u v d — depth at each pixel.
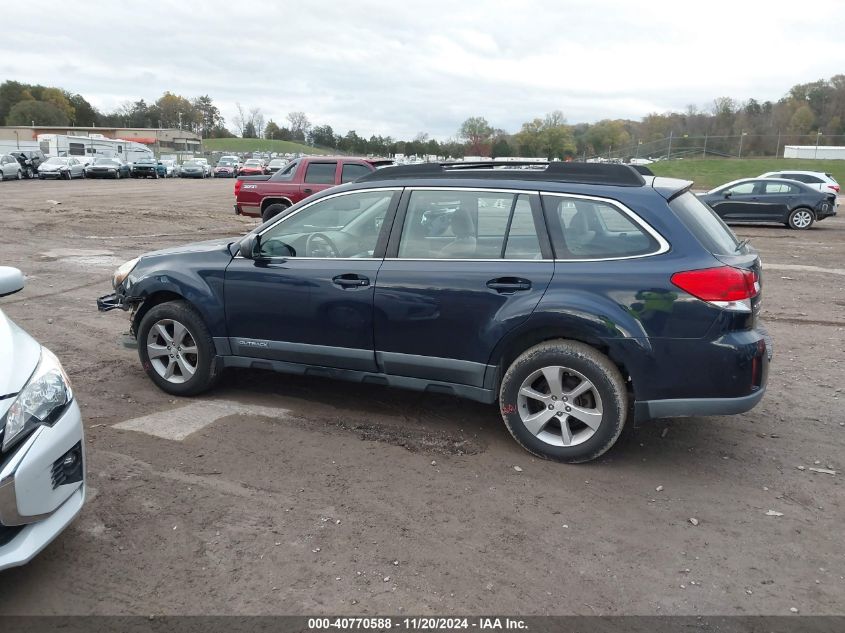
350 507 3.79
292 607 2.97
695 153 61.47
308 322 4.84
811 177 26.72
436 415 5.13
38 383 3.14
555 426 4.43
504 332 4.26
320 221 4.91
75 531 3.52
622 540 3.51
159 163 55.03
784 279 11.37
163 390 5.50
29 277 10.45
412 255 4.59
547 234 4.29
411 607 2.98
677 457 4.49
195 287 5.16
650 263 4.04
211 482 4.04
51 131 101.19
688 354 3.96
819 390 5.82
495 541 3.48
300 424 4.92
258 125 138.50
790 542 3.52
